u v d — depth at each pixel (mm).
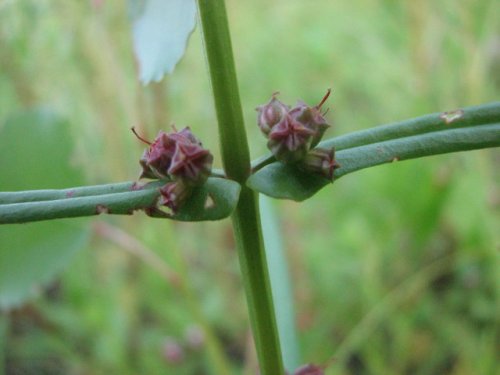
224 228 160
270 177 53
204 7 53
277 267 104
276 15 199
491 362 123
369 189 151
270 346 59
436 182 139
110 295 143
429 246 154
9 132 102
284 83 194
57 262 105
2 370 126
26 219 51
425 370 137
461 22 139
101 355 136
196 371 142
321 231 161
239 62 188
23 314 131
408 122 54
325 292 146
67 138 104
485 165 142
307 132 51
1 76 130
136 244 109
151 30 62
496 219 139
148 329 148
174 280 109
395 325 137
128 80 133
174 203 50
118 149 136
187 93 156
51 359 142
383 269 150
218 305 151
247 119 182
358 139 54
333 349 141
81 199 51
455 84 149
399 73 174
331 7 197
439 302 145
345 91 192
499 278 135
